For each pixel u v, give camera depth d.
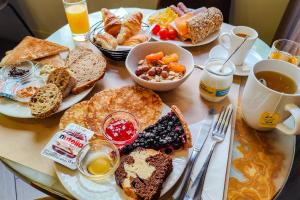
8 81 0.91
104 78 0.97
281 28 1.66
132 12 1.26
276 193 0.64
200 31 1.09
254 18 1.99
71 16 1.12
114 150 0.67
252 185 0.66
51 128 0.78
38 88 0.86
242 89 0.93
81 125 0.77
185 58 0.96
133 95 0.86
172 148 0.69
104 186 0.62
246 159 0.71
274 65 0.78
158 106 0.82
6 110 0.80
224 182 0.64
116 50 0.99
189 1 1.62
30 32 2.53
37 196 1.50
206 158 0.68
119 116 0.78
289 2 1.69
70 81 0.85
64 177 0.63
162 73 0.89
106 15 1.14
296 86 0.73
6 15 2.55
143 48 0.97
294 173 0.95
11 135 0.76
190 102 0.87
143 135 0.70
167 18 1.23
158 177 0.61
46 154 0.67
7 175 1.58
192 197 0.60
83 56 1.02
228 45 1.08
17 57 1.02
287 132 0.70
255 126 0.77
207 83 0.83
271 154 0.73
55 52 1.06
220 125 0.77
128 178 0.61
